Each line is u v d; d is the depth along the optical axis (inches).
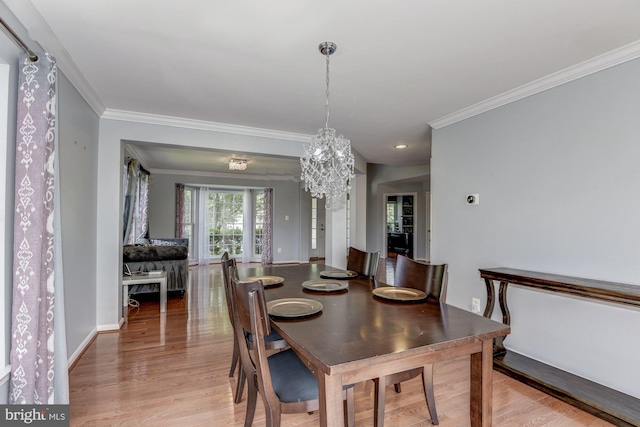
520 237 109.3
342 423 45.1
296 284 92.2
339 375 45.1
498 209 116.6
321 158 105.3
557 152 99.0
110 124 132.4
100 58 88.6
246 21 71.9
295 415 77.5
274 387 59.0
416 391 89.3
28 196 63.7
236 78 101.0
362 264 111.9
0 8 61.5
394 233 378.6
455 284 133.3
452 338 51.7
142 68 94.4
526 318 106.8
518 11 68.2
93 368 99.6
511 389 90.2
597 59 87.7
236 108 127.6
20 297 62.7
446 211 138.6
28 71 65.0
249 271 114.0
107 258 131.0
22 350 62.6
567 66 92.7
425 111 130.1
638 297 70.2
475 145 126.0
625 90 84.4
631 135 83.1
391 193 334.6
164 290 158.7
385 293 79.5
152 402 81.7
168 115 136.4
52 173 68.1
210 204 329.7
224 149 152.3
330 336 52.5
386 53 85.7
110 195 131.7
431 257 145.9
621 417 72.9
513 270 106.0
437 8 67.2
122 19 71.3
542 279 89.4
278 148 163.2
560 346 97.2
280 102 121.1
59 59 86.3
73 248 102.3
